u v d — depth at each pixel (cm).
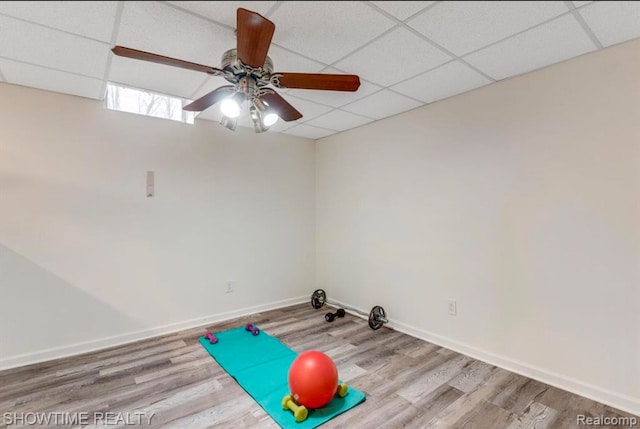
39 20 175
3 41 195
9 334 256
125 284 308
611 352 206
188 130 344
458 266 288
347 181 404
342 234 413
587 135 215
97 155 292
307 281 448
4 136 254
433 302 308
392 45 203
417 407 207
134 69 234
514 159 250
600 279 211
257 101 213
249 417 197
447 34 191
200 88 270
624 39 196
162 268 328
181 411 203
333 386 200
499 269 260
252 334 327
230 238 375
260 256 400
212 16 174
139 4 162
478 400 214
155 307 325
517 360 250
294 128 394
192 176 346
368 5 165
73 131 281
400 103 307
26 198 262
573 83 220
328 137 432
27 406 208
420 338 318
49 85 261
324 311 404
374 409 204
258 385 231
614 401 205
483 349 271
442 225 300
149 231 320
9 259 256
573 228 221
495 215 262
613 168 205
